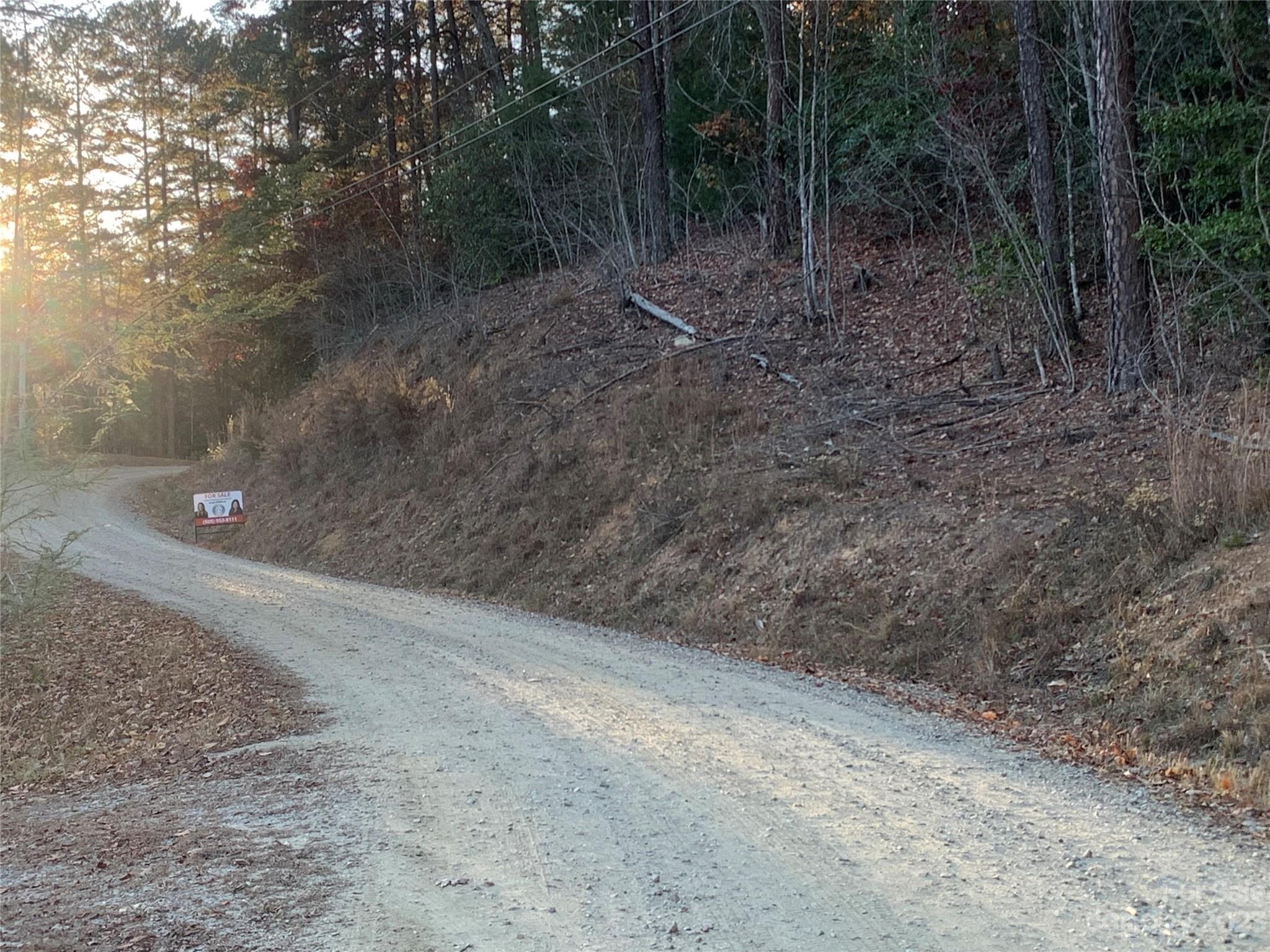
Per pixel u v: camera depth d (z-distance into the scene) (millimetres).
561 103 31688
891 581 12102
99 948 4145
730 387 20094
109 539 27875
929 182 23219
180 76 20562
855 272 22812
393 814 6012
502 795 6359
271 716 9133
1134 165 14406
